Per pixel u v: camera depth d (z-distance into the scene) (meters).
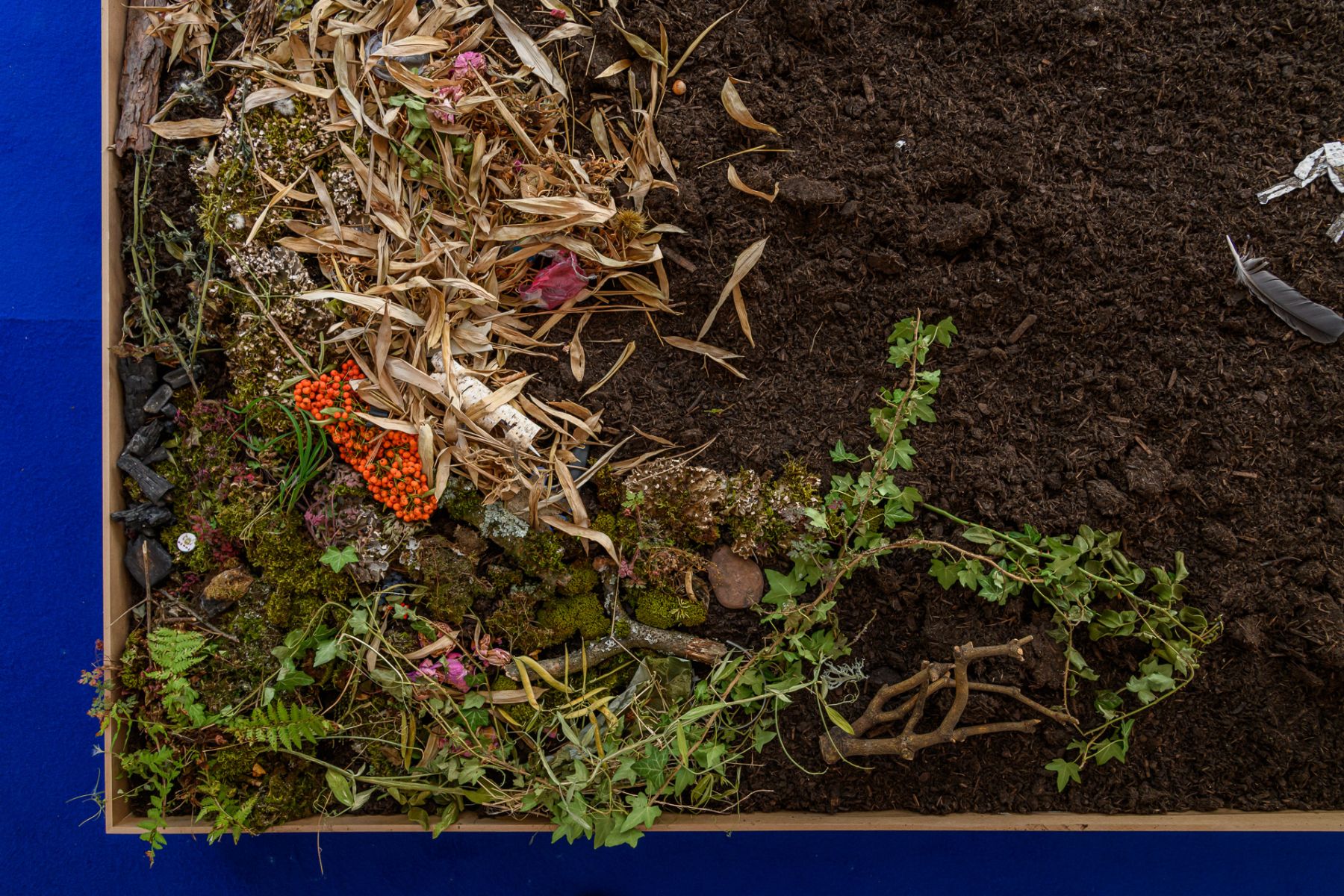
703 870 2.16
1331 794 2.08
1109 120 2.07
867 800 2.07
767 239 2.06
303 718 2.02
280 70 2.03
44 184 2.15
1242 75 2.07
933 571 2.05
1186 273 2.06
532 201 2.03
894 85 2.06
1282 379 2.06
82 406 2.16
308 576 2.04
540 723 2.05
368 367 2.04
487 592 2.05
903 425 2.05
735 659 2.07
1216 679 2.08
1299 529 2.07
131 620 2.05
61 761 2.15
